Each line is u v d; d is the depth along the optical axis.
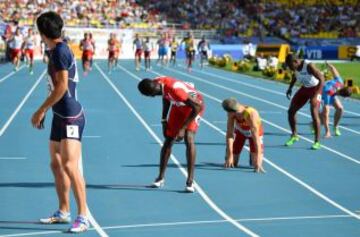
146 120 31.42
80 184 13.11
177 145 24.33
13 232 13.25
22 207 15.43
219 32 107.69
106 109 35.50
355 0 114.56
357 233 13.50
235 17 112.88
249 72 69.12
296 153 23.61
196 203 16.02
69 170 12.99
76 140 12.95
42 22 12.56
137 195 16.78
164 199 16.38
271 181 18.78
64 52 12.55
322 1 115.38
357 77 62.25
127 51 97.69
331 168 20.95
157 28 105.00
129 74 62.62
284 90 49.50
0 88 46.41
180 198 16.53
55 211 15.05
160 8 112.00
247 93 46.72
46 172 19.47
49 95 12.73
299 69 24.34
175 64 81.31
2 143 24.45
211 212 15.18
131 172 19.64
